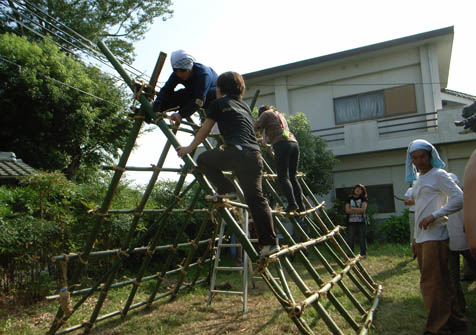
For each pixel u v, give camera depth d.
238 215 3.53
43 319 4.80
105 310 5.14
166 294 5.49
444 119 11.48
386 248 9.70
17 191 6.43
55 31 15.55
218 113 2.86
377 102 13.16
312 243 3.95
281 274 3.62
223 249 9.97
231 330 4.17
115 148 15.02
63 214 6.36
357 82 13.41
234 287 6.18
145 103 3.49
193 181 4.69
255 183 2.79
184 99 3.83
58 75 12.16
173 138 3.24
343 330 3.96
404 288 5.48
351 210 8.22
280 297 2.89
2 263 5.32
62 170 13.19
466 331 3.44
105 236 6.88
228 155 2.78
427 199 3.63
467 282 5.46
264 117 4.17
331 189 12.18
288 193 4.05
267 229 2.76
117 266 4.30
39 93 11.37
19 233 5.33
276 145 4.11
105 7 16.95
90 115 12.47
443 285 3.43
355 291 5.41
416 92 12.59
